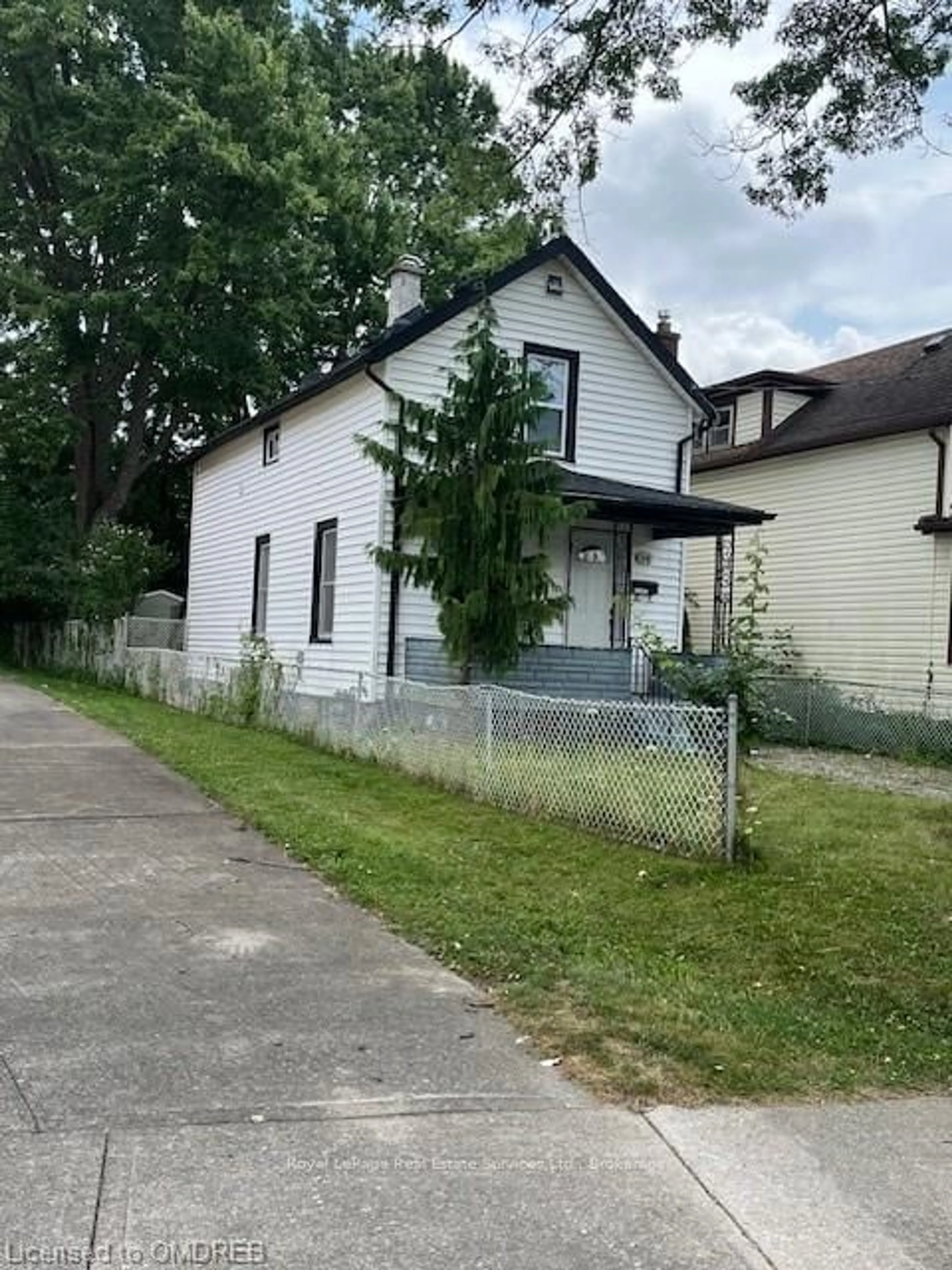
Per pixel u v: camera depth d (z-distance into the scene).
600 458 15.77
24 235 25.78
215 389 27.89
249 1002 4.31
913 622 18.00
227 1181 2.93
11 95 23.77
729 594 19.52
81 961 4.75
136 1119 3.28
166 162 23.64
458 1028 4.11
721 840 6.85
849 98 7.09
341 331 28.25
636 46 6.97
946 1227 2.85
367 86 27.45
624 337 15.98
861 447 19.17
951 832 8.40
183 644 22.09
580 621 15.42
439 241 23.75
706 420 16.80
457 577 11.55
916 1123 3.52
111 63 24.70
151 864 6.55
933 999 4.75
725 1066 3.85
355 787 9.37
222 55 23.48
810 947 5.32
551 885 6.30
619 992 4.53
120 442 29.48
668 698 13.94
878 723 16.56
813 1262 2.66
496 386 11.64
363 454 12.91
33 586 25.73
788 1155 3.23
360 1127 3.28
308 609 16.64
